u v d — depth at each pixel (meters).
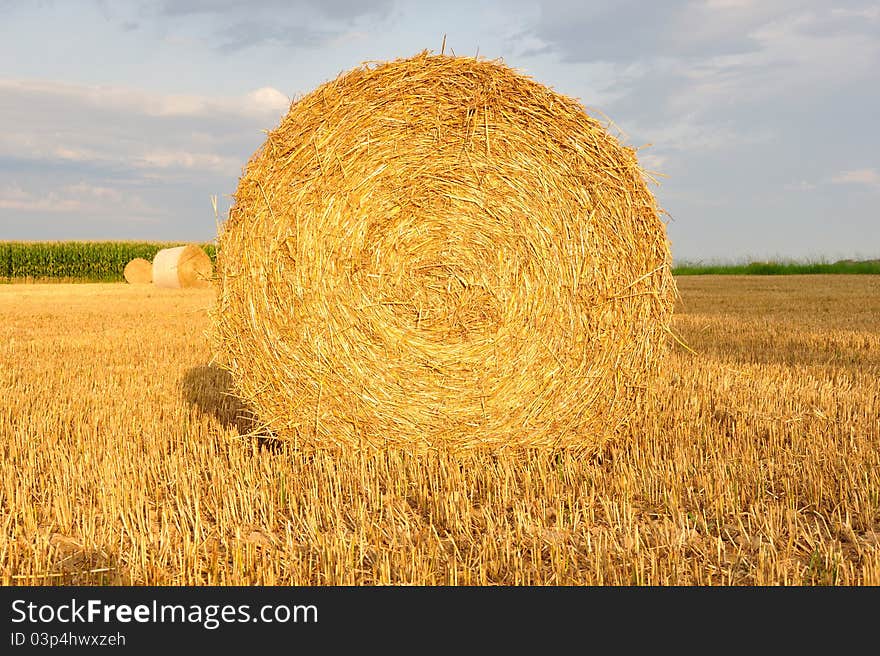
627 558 4.32
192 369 10.40
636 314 6.19
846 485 5.29
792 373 9.67
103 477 5.55
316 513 4.92
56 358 11.34
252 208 6.07
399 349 6.04
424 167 5.97
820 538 4.48
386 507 5.18
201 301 22.62
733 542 4.59
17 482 5.52
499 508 5.05
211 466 5.82
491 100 5.95
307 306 6.01
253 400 6.25
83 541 4.50
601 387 6.22
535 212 6.02
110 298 23.98
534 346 6.11
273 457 6.21
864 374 9.49
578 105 6.03
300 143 5.95
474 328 6.08
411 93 5.93
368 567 4.29
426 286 6.04
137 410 7.86
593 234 6.06
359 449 6.12
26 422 7.25
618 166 6.05
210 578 4.10
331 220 5.95
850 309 18.53
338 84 5.96
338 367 6.05
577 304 6.09
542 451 6.22
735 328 14.44
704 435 6.82
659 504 5.21
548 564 4.30
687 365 10.20
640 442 6.67
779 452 6.18
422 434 6.09
